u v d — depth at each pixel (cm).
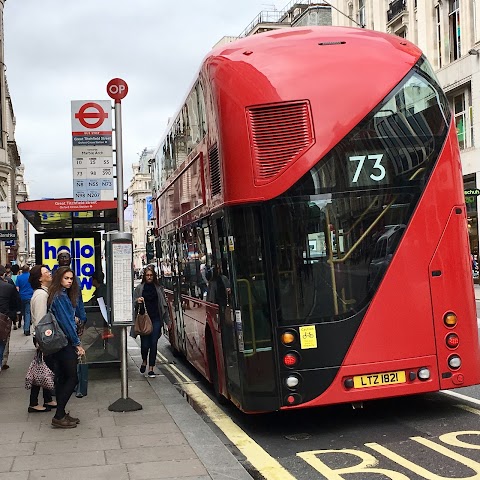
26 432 695
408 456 580
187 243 1009
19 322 2025
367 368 648
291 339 642
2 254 3850
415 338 659
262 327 647
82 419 756
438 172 675
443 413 735
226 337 723
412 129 673
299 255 646
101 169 861
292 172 647
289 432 700
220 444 641
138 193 11844
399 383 657
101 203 1228
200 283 898
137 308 1080
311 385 642
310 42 685
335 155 652
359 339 648
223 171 667
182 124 1020
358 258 652
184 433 685
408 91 677
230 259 671
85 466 566
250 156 651
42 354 778
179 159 1067
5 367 1162
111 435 676
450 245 675
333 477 536
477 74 2955
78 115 858
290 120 651
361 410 774
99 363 1088
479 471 528
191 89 889
